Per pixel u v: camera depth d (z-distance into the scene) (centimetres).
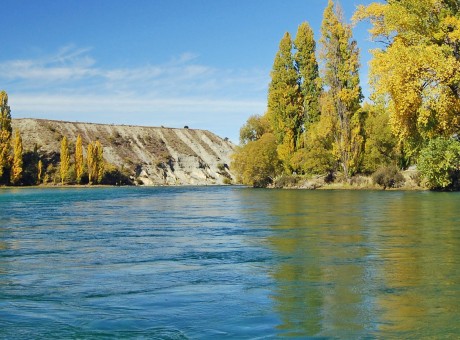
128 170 15462
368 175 6625
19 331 552
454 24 2239
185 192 7150
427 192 4762
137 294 717
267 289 732
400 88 2192
